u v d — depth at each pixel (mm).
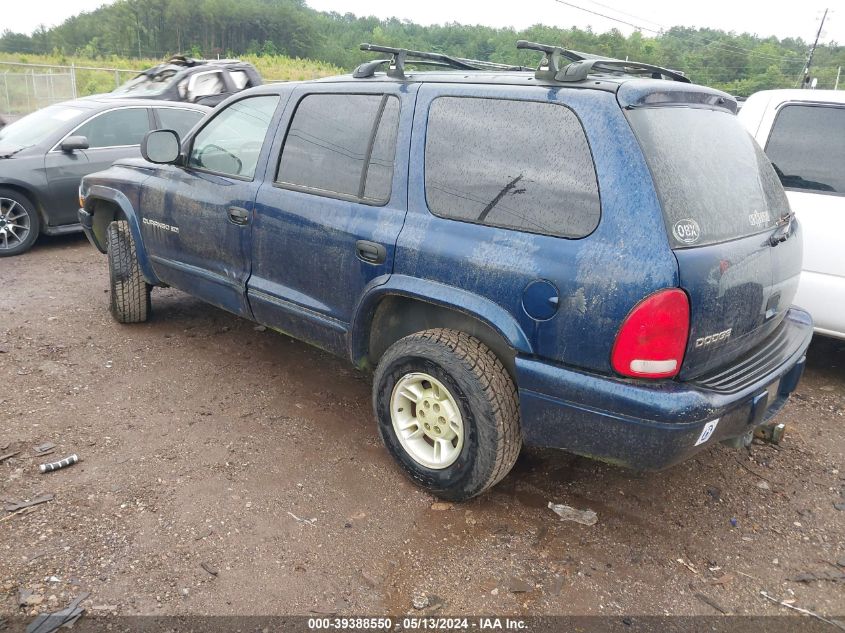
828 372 4973
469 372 2830
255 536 2865
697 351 2512
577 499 3238
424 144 3094
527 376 2693
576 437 2668
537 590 2637
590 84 2689
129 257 4938
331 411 4004
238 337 5074
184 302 5816
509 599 2584
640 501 3254
